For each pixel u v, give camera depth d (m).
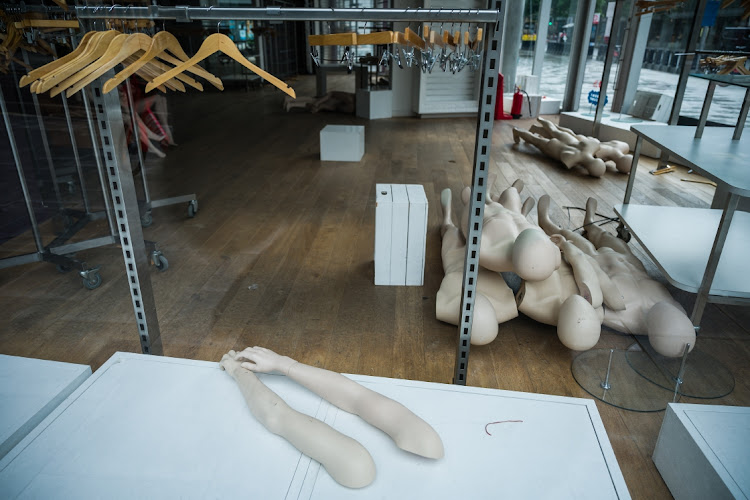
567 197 4.35
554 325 2.30
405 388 1.43
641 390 1.96
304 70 10.57
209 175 4.81
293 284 2.76
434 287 2.74
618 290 2.22
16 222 3.38
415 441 1.18
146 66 1.53
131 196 1.68
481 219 1.57
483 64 1.38
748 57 2.88
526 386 1.98
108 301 2.55
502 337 2.28
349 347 2.22
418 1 7.26
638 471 1.59
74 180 3.88
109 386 1.44
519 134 6.19
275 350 2.19
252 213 3.83
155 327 1.91
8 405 1.38
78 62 1.23
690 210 3.00
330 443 1.17
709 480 1.29
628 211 2.96
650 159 5.58
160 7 1.37
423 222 2.61
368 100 7.95
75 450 1.23
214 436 1.27
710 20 5.00
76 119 3.87
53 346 2.19
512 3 8.34
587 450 1.24
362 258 3.09
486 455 1.22
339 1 7.09
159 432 1.29
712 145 2.60
